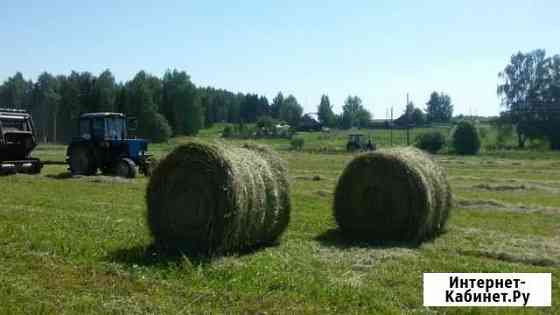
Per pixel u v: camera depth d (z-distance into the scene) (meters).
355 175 12.29
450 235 12.66
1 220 12.88
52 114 88.25
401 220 11.87
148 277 8.41
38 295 7.52
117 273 8.56
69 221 12.83
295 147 66.19
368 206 12.15
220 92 136.88
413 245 11.55
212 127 112.56
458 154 59.97
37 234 11.02
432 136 62.62
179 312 6.96
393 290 8.06
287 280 8.20
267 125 95.75
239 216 9.86
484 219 15.23
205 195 9.84
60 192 18.98
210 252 9.84
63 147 60.28
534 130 74.88
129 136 28.98
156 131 76.31
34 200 16.62
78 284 8.03
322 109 130.25
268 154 11.27
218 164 9.77
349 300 7.52
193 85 87.50
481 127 95.44
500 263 10.00
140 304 7.22
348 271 8.97
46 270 8.67
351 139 62.34
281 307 7.18
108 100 79.25
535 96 79.56
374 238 12.09
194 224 9.93
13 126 25.23
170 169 10.12
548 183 26.30
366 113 129.62
